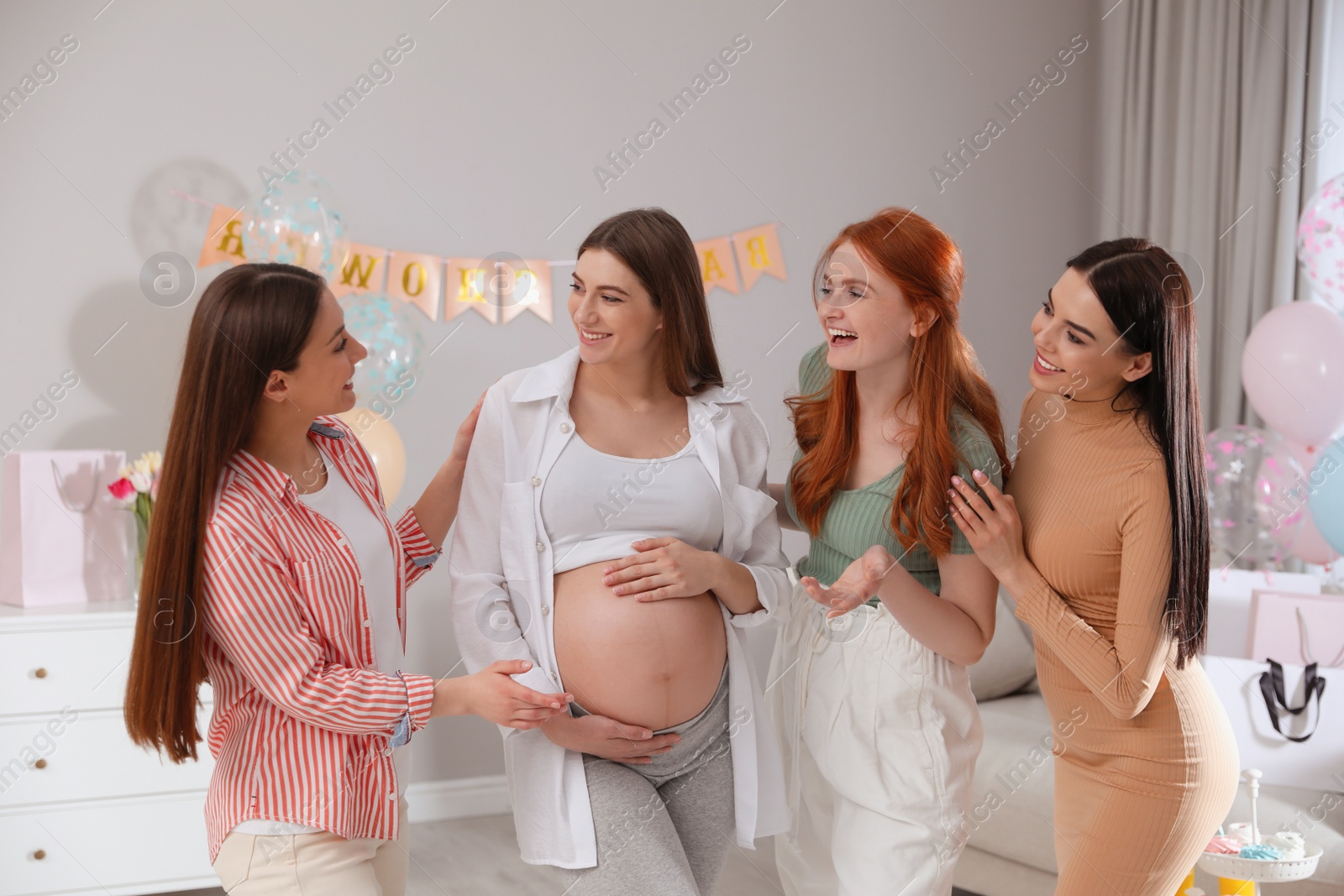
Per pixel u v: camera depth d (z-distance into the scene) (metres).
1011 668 2.76
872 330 1.42
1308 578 2.63
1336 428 2.73
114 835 2.37
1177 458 1.40
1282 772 2.18
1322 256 2.68
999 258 3.56
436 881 2.27
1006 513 1.44
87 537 2.48
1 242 2.54
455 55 2.87
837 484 1.53
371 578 1.32
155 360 2.66
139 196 2.62
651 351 1.45
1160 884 1.47
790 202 3.24
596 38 3.01
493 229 2.92
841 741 1.48
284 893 1.20
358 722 1.20
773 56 3.21
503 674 1.26
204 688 2.44
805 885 1.54
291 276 1.21
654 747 1.39
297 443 1.27
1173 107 3.47
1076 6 3.64
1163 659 1.40
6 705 2.30
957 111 3.47
